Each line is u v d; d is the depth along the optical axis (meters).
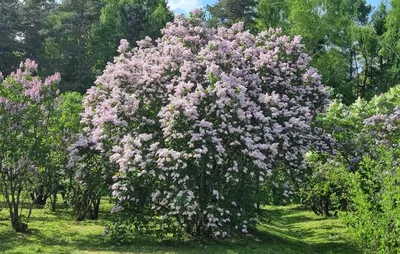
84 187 13.91
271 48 14.06
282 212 23.56
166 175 10.95
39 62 40.91
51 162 13.31
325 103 14.41
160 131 11.87
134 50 14.91
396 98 16.98
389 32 41.78
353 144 15.75
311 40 43.25
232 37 14.65
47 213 16.62
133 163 10.80
